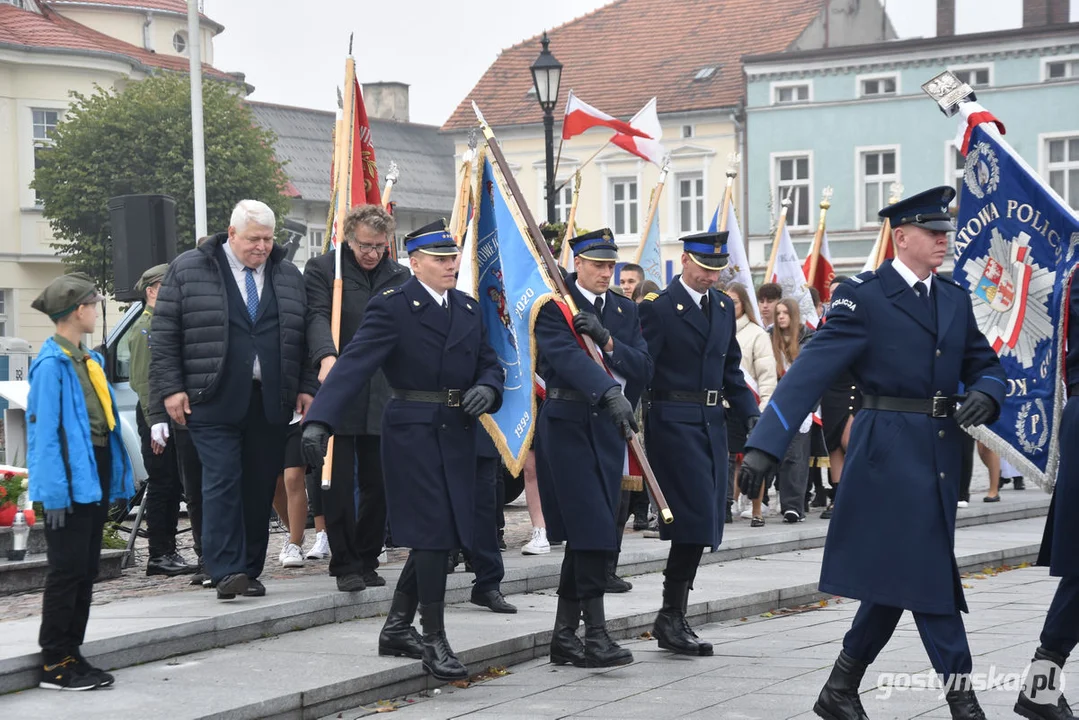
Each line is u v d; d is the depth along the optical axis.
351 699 6.29
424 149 59.94
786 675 6.77
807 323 14.99
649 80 40.72
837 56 37.41
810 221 37.97
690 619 8.23
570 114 17.11
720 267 7.45
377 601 7.98
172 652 6.76
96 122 35.19
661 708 6.12
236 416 7.59
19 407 11.86
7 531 8.77
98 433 6.33
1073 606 5.86
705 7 42.56
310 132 55.44
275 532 11.60
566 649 7.11
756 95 38.44
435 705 6.35
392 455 6.66
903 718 5.84
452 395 6.70
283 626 7.40
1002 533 12.67
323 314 8.16
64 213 35.22
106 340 12.77
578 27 43.94
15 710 5.77
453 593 8.43
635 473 7.43
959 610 5.66
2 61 40.62
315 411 6.50
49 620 6.11
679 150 39.34
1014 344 6.42
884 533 5.65
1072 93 35.34
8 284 41.03
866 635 5.72
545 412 7.14
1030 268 6.41
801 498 12.71
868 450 5.75
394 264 8.52
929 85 6.94
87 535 6.18
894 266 5.86
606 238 7.32
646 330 7.48
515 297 7.16
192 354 7.59
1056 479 6.18
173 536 9.24
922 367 5.72
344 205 8.62
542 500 7.19
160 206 13.12
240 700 5.89
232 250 7.72
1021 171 6.48
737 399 7.66
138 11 49.06
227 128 35.94
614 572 8.97
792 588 9.14
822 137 37.75
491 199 7.44
